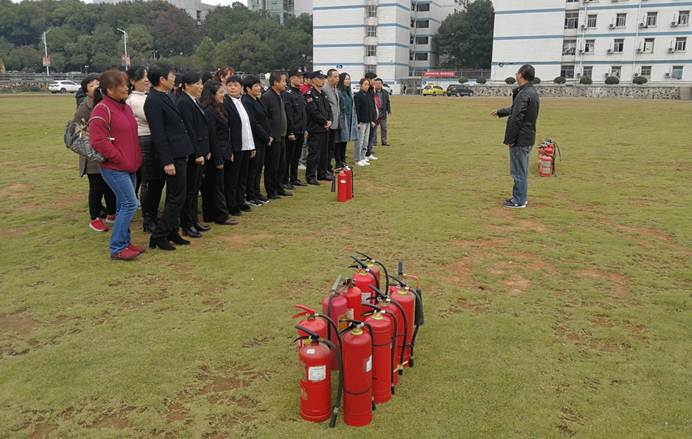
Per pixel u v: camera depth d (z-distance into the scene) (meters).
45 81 59.38
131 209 5.43
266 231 6.56
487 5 68.31
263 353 3.64
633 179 9.97
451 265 5.38
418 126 19.92
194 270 5.19
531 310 4.34
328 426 2.92
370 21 65.75
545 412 3.02
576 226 6.81
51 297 4.57
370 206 7.84
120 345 3.75
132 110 5.65
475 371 3.43
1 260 5.50
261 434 2.86
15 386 3.28
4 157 12.41
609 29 52.12
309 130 9.14
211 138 6.42
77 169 11.01
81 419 2.99
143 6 100.50
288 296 4.55
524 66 7.33
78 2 100.81
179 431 2.89
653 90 46.84
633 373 3.42
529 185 9.44
